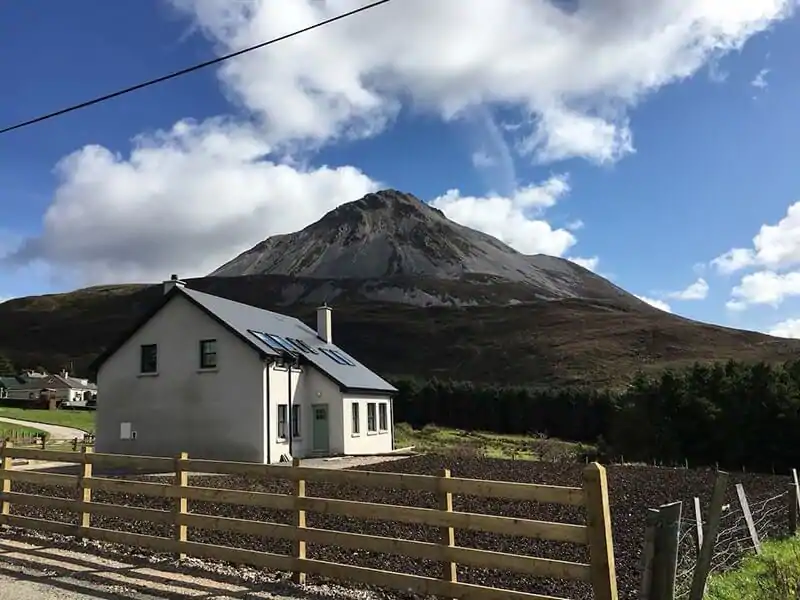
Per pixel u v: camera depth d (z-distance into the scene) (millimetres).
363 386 32312
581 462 27719
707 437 31984
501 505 13656
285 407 28062
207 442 26391
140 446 27375
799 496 13797
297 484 7586
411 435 52031
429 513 6574
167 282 28188
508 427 61250
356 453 31328
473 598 6180
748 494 16484
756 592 7516
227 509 12883
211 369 26734
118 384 28219
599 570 5500
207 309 26938
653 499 15352
